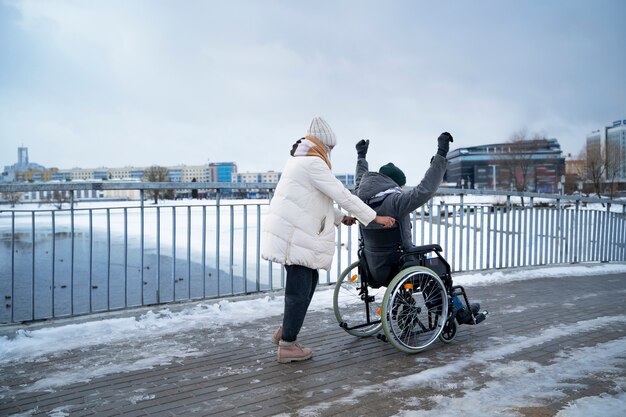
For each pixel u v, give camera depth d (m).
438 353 3.98
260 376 3.49
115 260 13.49
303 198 3.63
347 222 4.25
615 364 3.68
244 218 5.80
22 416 2.87
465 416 2.80
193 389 3.26
